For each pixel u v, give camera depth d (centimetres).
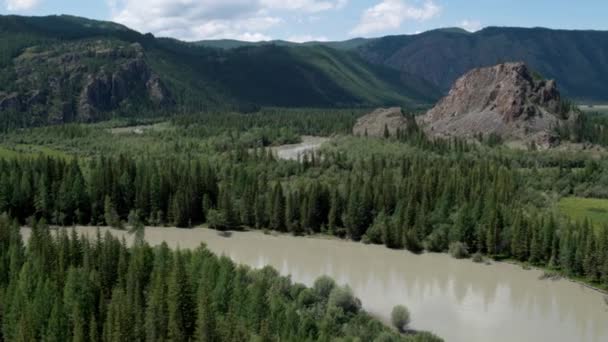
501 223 19850
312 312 12925
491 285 17150
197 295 12100
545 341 13588
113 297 11888
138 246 14862
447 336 13675
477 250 19862
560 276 17788
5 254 14238
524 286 17112
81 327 11194
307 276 17450
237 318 11706
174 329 11350
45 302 11919
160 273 12550
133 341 11388
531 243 18800
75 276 12506
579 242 17725
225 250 19975
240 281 13075
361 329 12469
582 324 14562
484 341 13475
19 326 11144
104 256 13475
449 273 18088
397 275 17812
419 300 15838
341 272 17950
